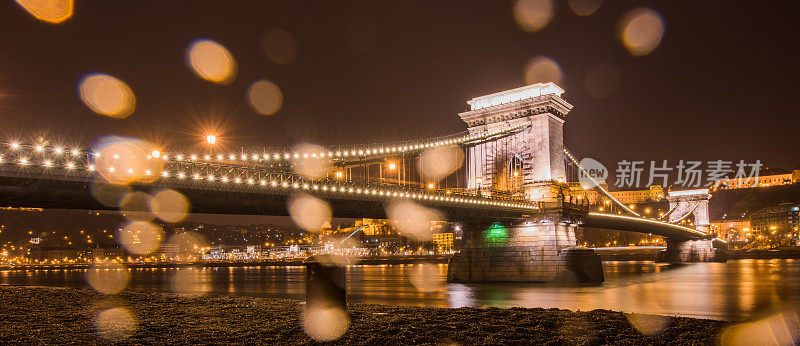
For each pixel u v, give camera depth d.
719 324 18.14
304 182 45.78
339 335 14.07
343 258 15.94
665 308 38.69
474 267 71.56
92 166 33.75
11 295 24.77
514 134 77.69
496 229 70.81
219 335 14.13
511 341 13.90
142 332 14.50
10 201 34.62
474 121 81.56
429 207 56.34
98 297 24.06
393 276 97.44
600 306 40.19
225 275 127.12
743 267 113.44
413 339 13.78
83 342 13.28
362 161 56.88
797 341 15.98
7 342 13.28
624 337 15.04
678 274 90.12
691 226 159.88
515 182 76.38
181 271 166.00
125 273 153.50
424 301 44.31
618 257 180.75
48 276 137.12
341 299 15.60
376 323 15.66
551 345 13.67
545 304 41.44
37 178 32.12
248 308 19.66
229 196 41.56
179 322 16.28
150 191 37.28
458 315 18.03
